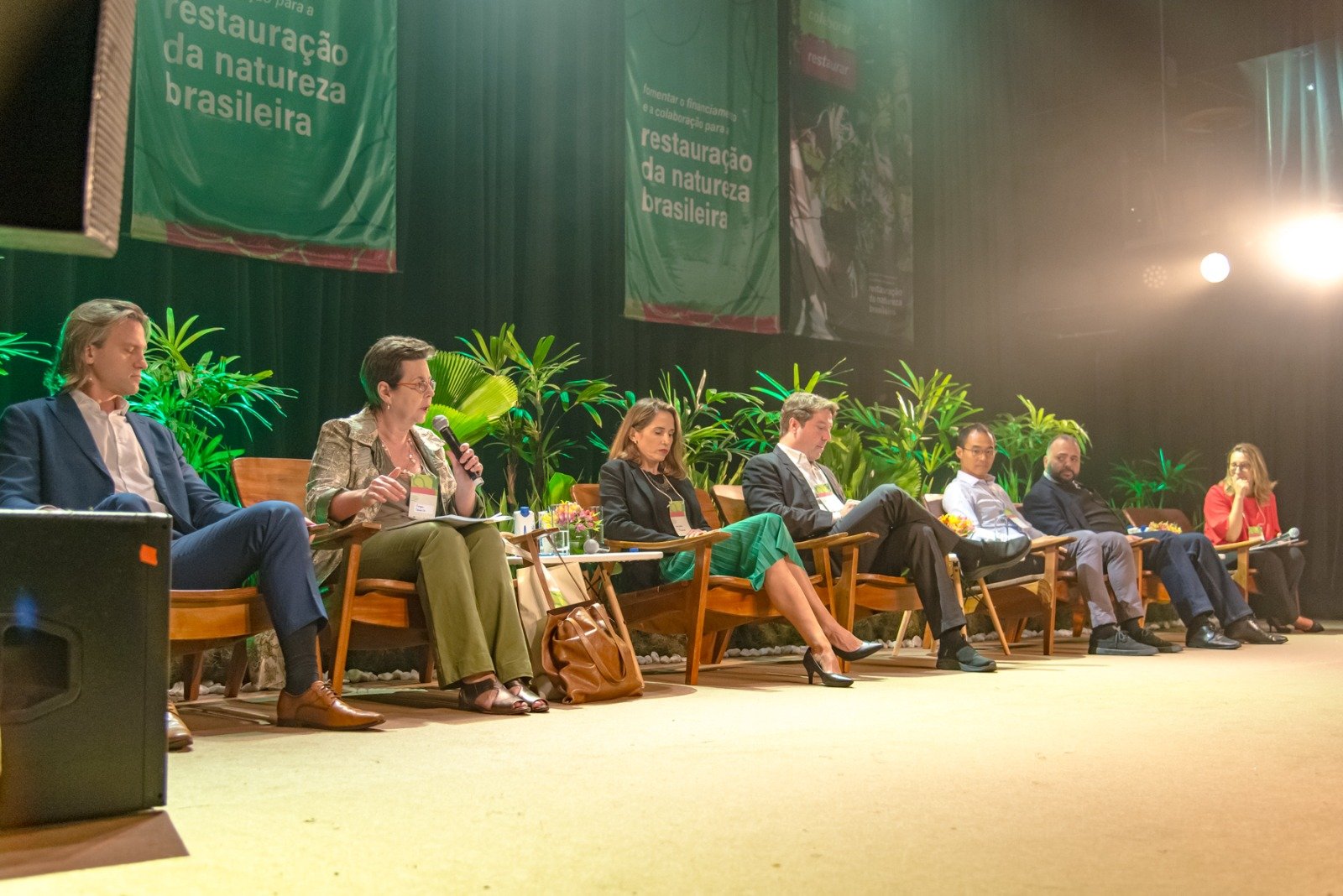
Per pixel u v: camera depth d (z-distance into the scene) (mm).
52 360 4047
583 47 5863
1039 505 5207
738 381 6387
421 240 5242
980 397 7746
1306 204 7723
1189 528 6508
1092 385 8359
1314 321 7922
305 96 4738
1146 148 8031
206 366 3771
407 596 2832
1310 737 2336
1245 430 8125
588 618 3080
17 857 1350
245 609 2463
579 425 5707
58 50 934
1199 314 8188
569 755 2098
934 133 7609
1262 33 7871
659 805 1653
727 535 3391
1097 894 1191
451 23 5332
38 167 916
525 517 3277
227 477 3889
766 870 1293
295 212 4672
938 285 7527
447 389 4406
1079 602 5605
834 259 6730
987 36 8070
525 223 5637
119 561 1570
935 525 4051
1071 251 8094
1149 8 8047
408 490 3006
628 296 5797
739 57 6383
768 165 6434
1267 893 1198
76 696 1533
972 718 2635
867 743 2238
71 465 2436
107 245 947
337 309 4883
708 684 3529
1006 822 1538
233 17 4574
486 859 1347
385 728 2475
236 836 1463
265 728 2477
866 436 6375
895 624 5578
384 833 1481
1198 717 2646
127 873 1289
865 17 7035
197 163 4449
